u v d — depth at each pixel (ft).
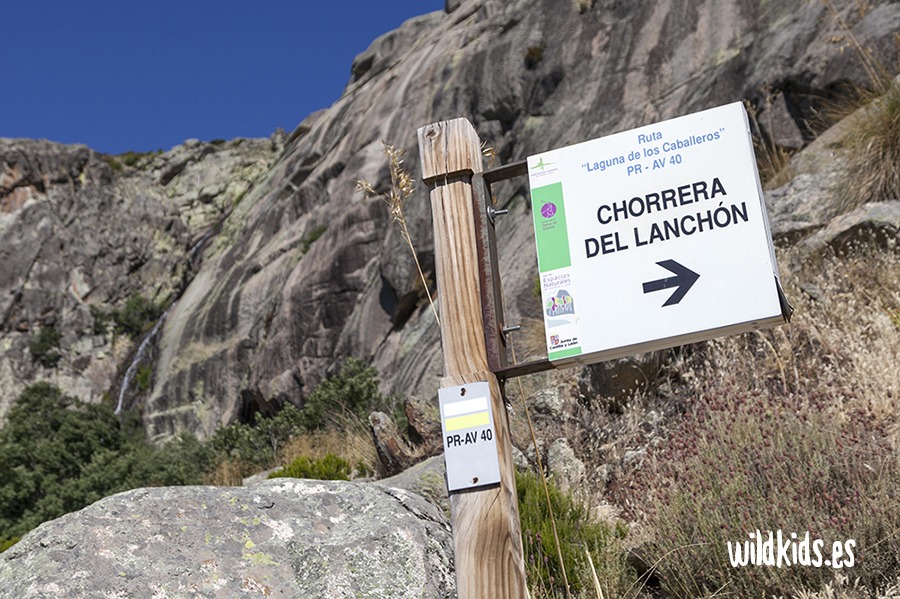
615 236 7.70
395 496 13.50
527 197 50.65
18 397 98.68
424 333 50.39
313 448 38.42
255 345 70.08
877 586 12.17
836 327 20.26
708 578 13.30
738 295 7.25
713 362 20.86
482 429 7.58
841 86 37.73
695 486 14.71
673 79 48.34
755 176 7.49
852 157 26.71
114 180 124.77
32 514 52.37
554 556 14.51
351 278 59.93
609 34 53.98
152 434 76.07
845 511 12.73
